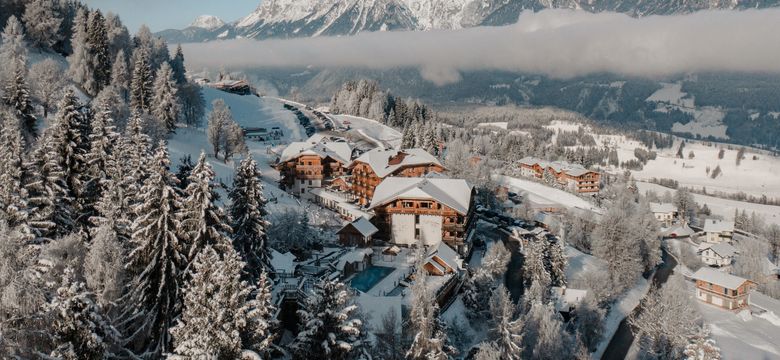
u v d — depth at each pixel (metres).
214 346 29.58
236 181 54.97
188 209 41.72
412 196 92.50
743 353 80.94
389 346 48.12
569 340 66.75
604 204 175.88
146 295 40.69
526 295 71.69
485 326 69.81
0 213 46.06
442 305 70.81
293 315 54.53
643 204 153.50
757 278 120.19
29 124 80.88
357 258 79.19
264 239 54.78
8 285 30.97
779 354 81.75
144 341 41.84
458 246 92.19
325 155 128.75
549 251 92.06
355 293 59.69
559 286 88.50
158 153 41.41
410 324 52.91
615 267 100.88
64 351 28.48
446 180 100.81
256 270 54.09
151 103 129.75
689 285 110.44
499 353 56.41
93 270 39.25
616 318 88.69
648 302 84.75
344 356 35.22
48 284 32.59
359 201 115.25
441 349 49.50
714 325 91.88
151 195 41.06
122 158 60.56
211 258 31.88
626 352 78.19
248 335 31.33
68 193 54.34
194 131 146.62
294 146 136.38
